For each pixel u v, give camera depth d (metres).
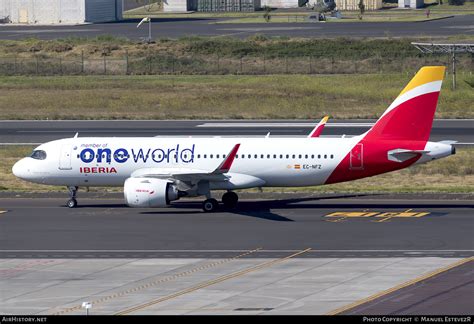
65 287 180.25
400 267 192.00
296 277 185.25
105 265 198.25
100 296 173.38
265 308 163.25
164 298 171.25
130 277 187.75
